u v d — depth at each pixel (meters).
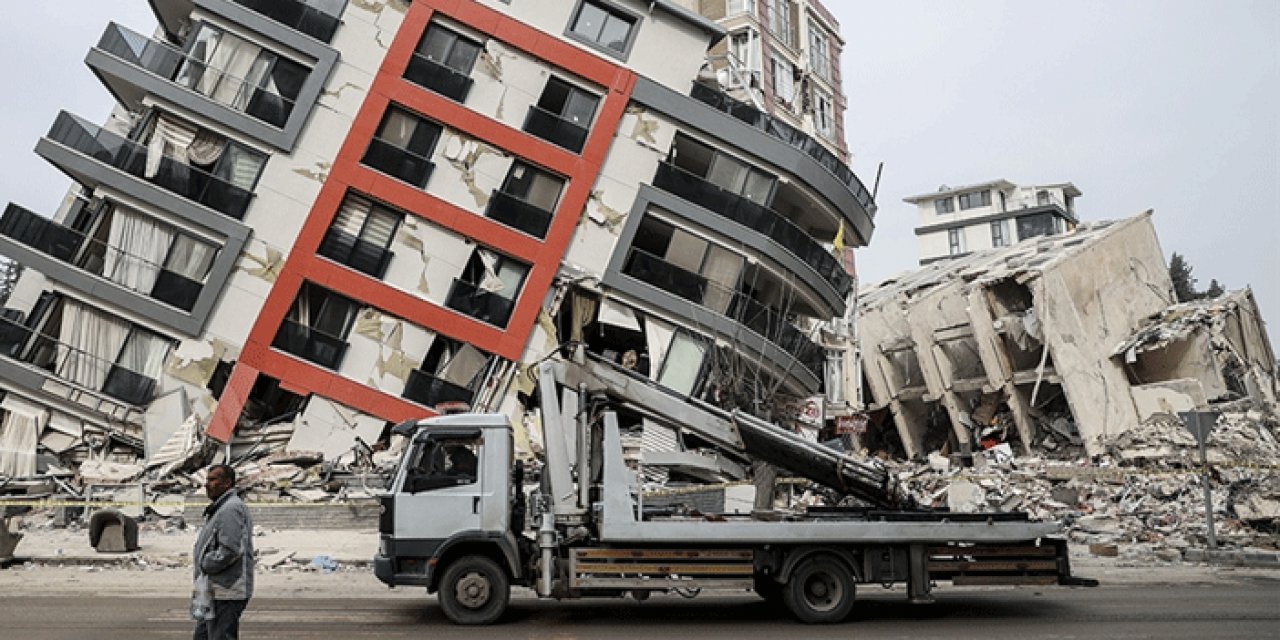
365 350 25.70
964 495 23.95
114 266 24.95
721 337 26.41
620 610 11.10
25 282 25.00
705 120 27.56
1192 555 16.16
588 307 27.09
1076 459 33.06
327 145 26.22
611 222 26.95
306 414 24.98
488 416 10.41
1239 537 18.20
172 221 25.34
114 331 24.91
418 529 9.98
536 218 26.77
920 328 39.47
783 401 27.75
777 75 40.75
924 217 87.56
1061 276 34.91
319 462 23.94
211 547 6.22
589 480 10.47
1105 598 11.83
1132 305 36.94
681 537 9.94
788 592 10.10
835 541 10.17
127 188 25.00
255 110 26.08
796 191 28.59
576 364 10.93
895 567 10.31
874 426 43.94
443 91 26.80
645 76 27.67
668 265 27.06
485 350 25.98
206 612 6.11
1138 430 31.86
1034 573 10.43
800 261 27.80
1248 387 34.75
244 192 25.62
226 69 26.25
